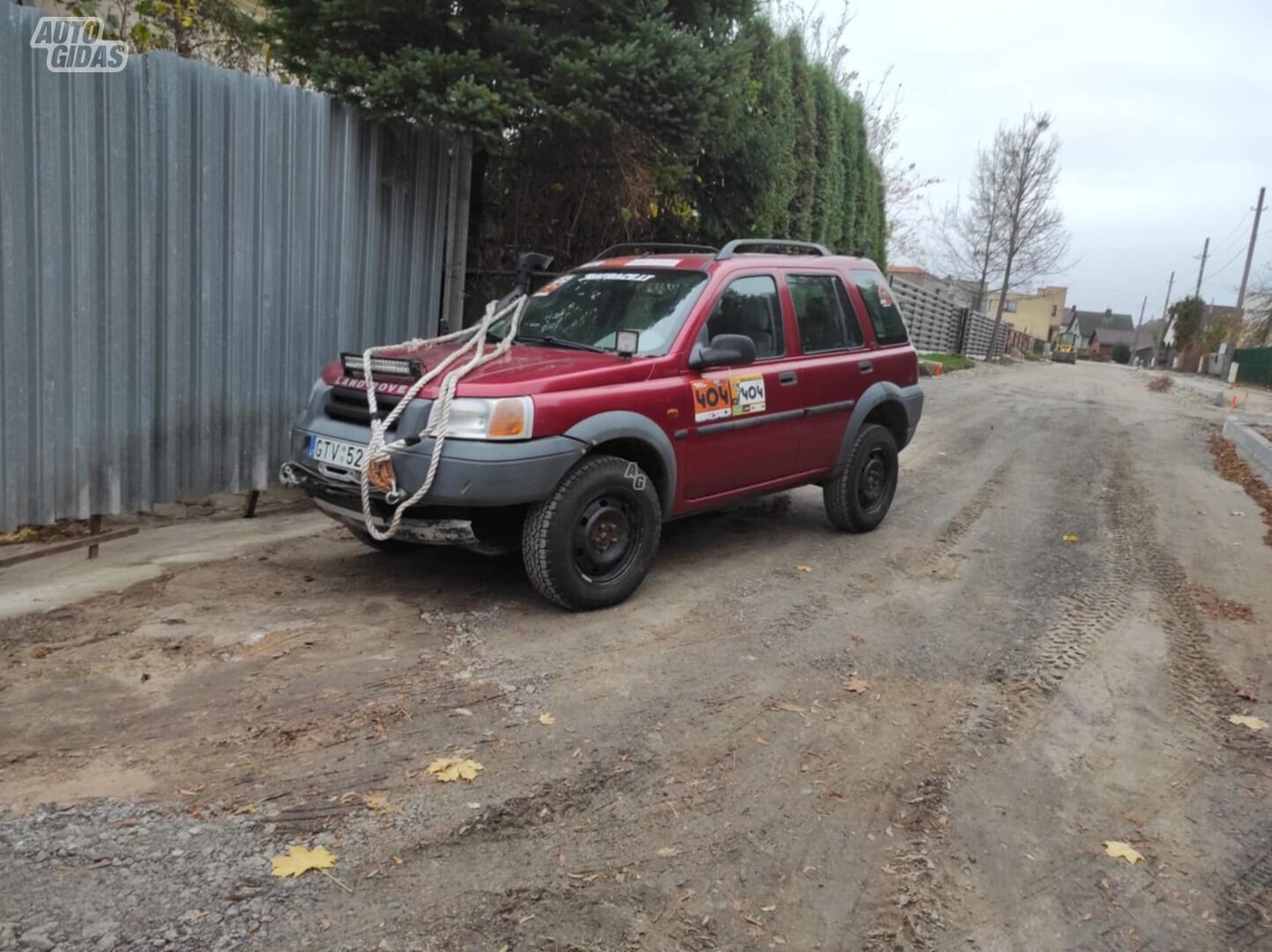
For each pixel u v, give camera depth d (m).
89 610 4.59
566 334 5.59
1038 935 2.72
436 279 7.66
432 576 5.41
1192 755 3.82
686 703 4.00
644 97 6.96
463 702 3.87
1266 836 3.28
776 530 6.96
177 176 5.53
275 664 4.11
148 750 3.36
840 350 6.49
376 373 4.73
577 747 3.57
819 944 2.63
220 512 6.49
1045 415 15.66
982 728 3.95
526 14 7.14
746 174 9.69
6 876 2.65
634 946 2.56
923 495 8.50
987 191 38.59
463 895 2.71
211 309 5.86
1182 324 67.69
